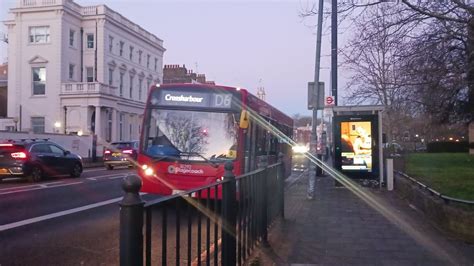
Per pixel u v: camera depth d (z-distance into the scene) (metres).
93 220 10.46
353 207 12.76
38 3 41.62
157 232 4.00
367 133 17.66
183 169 11.66
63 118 41.25
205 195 4.93
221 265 5.49
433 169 21.23
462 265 6.90
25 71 42.06
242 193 6.56
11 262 6.95
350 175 17.80
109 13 44.69
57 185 17.81
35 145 19.94
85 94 40.66
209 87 12.09
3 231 9.06
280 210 10.77
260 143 13.92
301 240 8.58
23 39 42.03
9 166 18.83
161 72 57.78
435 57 10.03
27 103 41.91
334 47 20.30
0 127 42.12
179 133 11.98
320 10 14.70
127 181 3.13
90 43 44.12
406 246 8.09
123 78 48.03
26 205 12.40
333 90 20.69
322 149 24.70
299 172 30.03
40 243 8.20
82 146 35.41
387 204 13.26
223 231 5.54
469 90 11.35
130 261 3.08
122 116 46.53
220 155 11.76
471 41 9.49
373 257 7.36
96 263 7.04
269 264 6.86
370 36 10.17
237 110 11.95
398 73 11.50
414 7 9.28
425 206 10.86
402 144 42.53
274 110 17.08
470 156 35.09
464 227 8.49
